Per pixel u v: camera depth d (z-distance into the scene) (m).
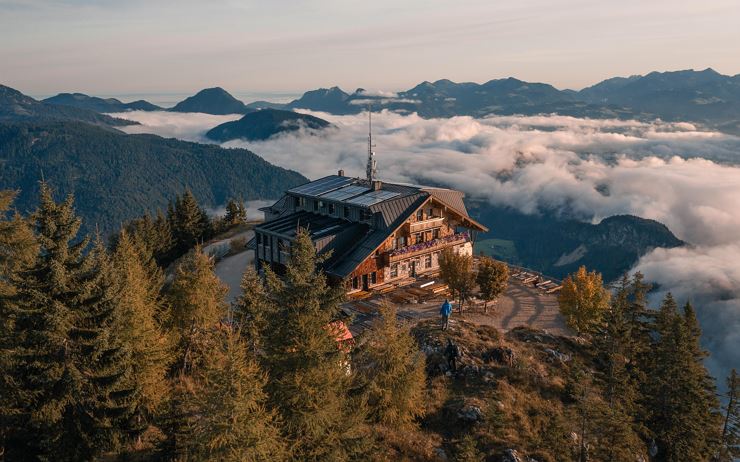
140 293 29.89
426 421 31.47
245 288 32.44
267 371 19.88
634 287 48.38
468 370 36.53
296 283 20.53
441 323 43.88
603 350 38.91
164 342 28.59
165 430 20.84
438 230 62.72
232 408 15.77
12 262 30.12
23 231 30.66
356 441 21.06
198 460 15.90
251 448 15.87
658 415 38.66
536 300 57.53
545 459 28.69
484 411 31.78
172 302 33.06
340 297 21.75
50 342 21.64
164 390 26.95
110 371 23.27
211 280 33.16
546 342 43.12
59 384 21.72
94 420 22.34
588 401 29.34
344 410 22.22
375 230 56.22
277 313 20.97
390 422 28.81
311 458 19.36
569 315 48.25
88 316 22.91
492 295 50.44
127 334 25.33
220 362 16.69
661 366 38.72
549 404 34.25
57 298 22.19
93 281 22.89
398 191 61.28
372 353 28.62
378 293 55.25
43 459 21.23
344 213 59.94
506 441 29.73
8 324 22.38
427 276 60.56
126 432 23.53
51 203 22.14
